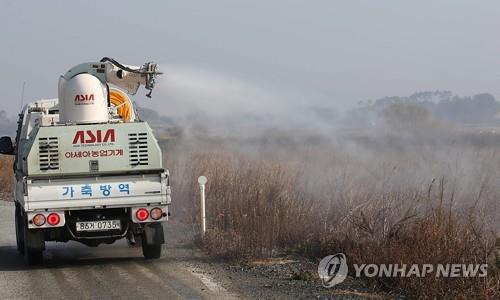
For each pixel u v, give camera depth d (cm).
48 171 1308
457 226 1163
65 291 1145
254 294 1076
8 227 2023
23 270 1343
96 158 1320
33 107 1530
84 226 1329
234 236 1439
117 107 1528
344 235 1338
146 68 1502
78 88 1384
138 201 1323
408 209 1329
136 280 1207
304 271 1183
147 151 1333
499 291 1006
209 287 1129
